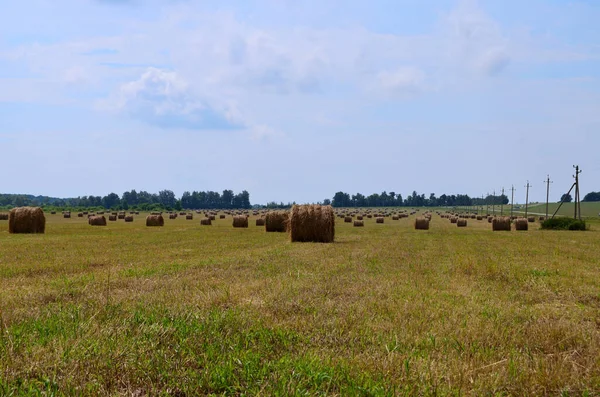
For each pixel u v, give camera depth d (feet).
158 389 19.26
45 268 55.36
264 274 50.08
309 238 104.58
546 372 20.71
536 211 581.94
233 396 18.85
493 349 24.50
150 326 26.35
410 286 43.14
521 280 48.26
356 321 29.12
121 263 60.59
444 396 18.35
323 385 19.04
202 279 46.26
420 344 24.99
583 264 64.13
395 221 280.92
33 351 21.98
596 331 28.27
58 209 474.08
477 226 225.97
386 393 18.08
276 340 25.25
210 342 24.30
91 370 20.30
